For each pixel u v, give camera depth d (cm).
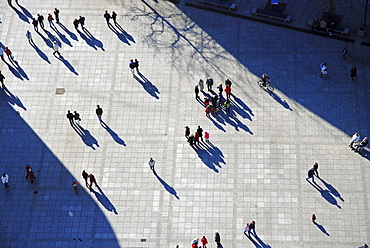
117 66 6712
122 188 5812
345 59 6600
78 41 6950
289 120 6184
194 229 5531
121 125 6247
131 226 5575
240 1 7212
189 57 6756
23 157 6066
